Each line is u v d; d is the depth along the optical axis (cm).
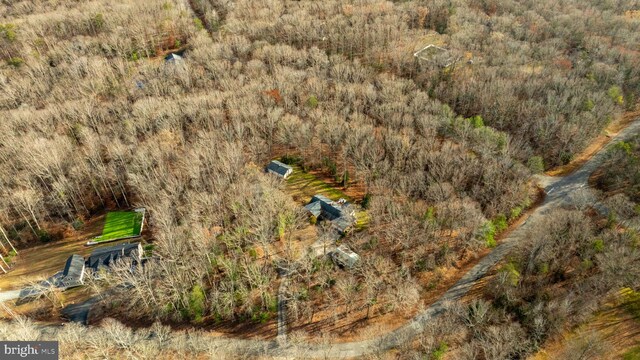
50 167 13700
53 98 17612
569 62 19250
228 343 9712
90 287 11106
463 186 12688
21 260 12406
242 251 11475
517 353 8956
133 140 14525
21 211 13400
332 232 12012
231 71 18688
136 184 12762
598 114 15662
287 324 10106
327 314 10262
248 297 10338
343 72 18462
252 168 13825
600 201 12925
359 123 14800
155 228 12481
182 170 13350
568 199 13338
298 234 12225
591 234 11006
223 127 14862
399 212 11669
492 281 10650
